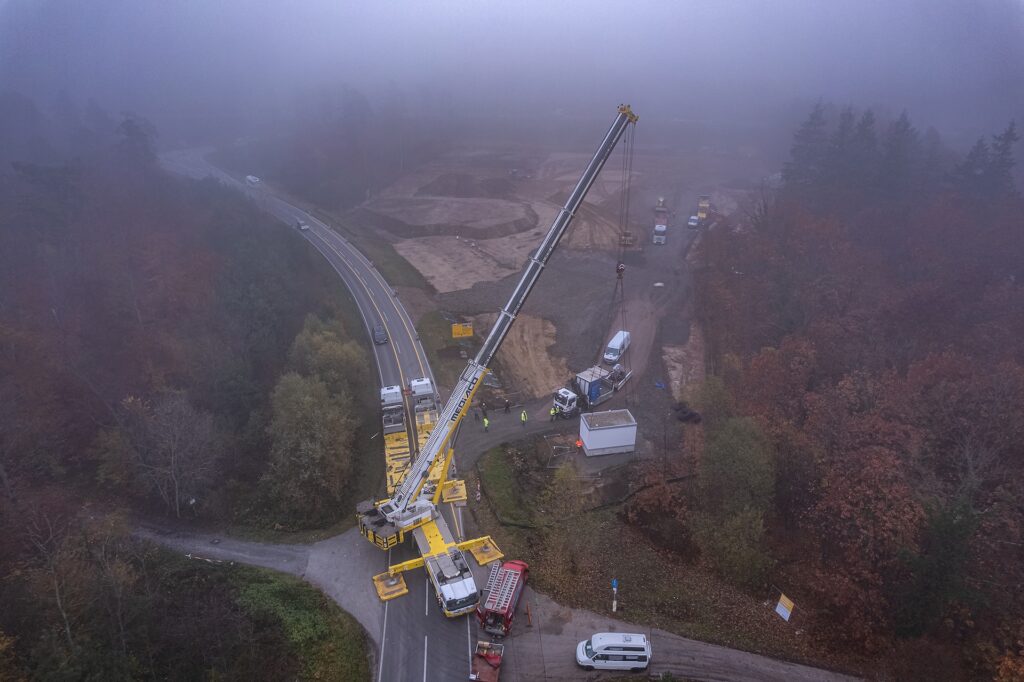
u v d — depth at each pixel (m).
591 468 62.31
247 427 63.75
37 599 38.25
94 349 69.31
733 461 50.94
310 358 69.69
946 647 42.03
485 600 43.62
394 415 66.44
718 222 134.00
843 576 47.00
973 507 47.38
